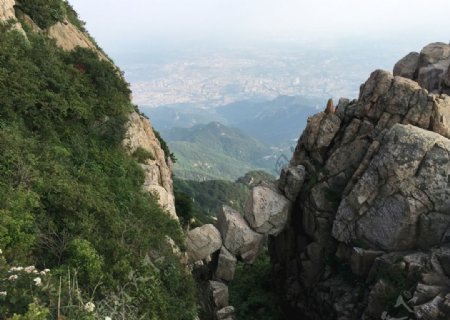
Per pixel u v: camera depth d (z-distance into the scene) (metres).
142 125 31.70
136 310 13.23
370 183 23.05
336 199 26.08
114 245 15.62
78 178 19.83
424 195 21.53
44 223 14.84
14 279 10.09
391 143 22.70
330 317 24.12
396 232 21.89
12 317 8.48
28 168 16.44
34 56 23.86
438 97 24.36
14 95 20.38
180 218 41.22
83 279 12.98
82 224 15.33
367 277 22.53
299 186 28.38
